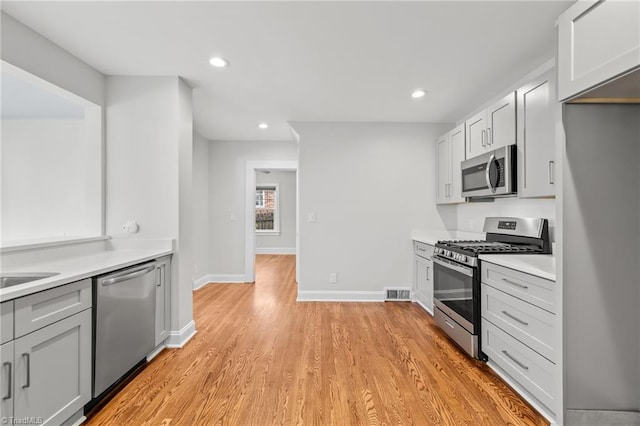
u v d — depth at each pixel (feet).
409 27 6.54
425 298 11.89
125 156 8.87
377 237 13.41
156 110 8.87
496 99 10.39
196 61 8.05
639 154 5.40
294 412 5.96
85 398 5.69
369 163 13.35
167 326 8.75
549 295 5.69
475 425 5.62
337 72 8.66
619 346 5.39
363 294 13.42
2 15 6.05
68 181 13.44
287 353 8.46
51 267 6.17
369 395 6.51
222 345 8.96
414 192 13.38
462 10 5.97
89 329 5.82
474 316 7.93
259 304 13.00
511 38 6.93
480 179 9.30
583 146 5.39
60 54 7.35
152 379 7.09
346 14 6.12
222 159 17.01
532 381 6.13
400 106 11.37
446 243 9.89
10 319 4.36
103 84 8.78
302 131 13.32
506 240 9.76
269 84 9.49
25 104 11.80
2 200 13.53
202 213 16.26
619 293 5.39
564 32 5.24
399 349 8.71
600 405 5.38
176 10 6.01
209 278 17.04
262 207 29.99
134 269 7.18
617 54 4.39
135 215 8.89
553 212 8.12
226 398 6.39
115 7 5.91
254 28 6.60
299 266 13.55
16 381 4.45
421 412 5.97
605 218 5.38
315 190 13.37
